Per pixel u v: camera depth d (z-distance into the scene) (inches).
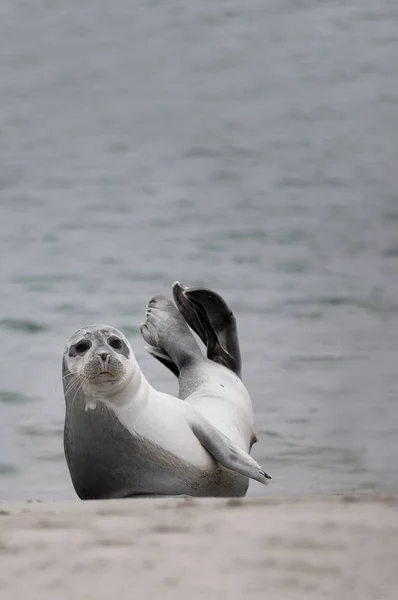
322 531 695.1
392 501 799.7
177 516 760.3
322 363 2100.1
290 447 1609.3
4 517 779.4
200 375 1395.2
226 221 4207.7
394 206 4493.1
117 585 585.0
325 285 2950.3
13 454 1603.1
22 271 3243.1
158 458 1187.3
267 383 1957.4
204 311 1449.3
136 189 5167.3
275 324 2480.3
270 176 5418.3
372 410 1781.5
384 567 609.0
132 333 2423.7
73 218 4387.3
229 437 1290.6
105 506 821.9
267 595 561.9
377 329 2411.4
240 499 830.5
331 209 4456.2
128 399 1171.3
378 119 7204.7
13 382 2011.6
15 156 6427.2
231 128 7116.1
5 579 603.5
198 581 587.5
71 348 1181.7
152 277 3137.3
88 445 1189.7
